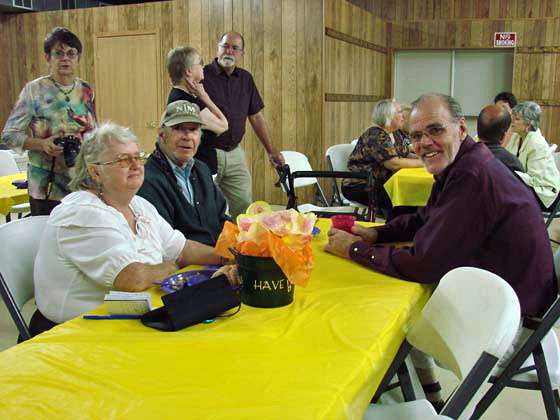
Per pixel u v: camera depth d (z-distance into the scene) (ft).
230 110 12.37
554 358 6.07
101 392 3.40
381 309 4.83
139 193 7.28
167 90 22.95
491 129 12.19
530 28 26.37
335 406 3.31
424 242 5.72
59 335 4.27
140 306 4.59
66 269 5.69
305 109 21.06
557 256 6.78
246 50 21.58
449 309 4.87
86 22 24.08
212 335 4.25
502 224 5.75
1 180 12.91
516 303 4.12
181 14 22.30
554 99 26.55
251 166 22.25
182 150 7.50
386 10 28.32
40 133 9.77
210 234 7.92
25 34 25.43
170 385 3.48
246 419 3.09
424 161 6.35
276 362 3.81
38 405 3.25
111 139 5.80
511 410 7.82
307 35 20.59
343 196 15.76
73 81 9.96
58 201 9.92
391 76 28.66
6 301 5.80
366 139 14.90
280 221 4.75
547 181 13.87
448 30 27.50
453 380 8.61
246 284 4.85
